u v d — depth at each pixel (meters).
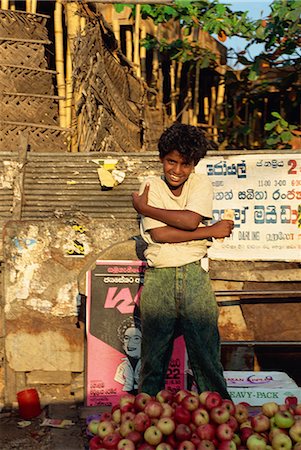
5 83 6.27
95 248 4.52
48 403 4.53
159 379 3.67
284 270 4.44
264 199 4.50
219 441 3.23
